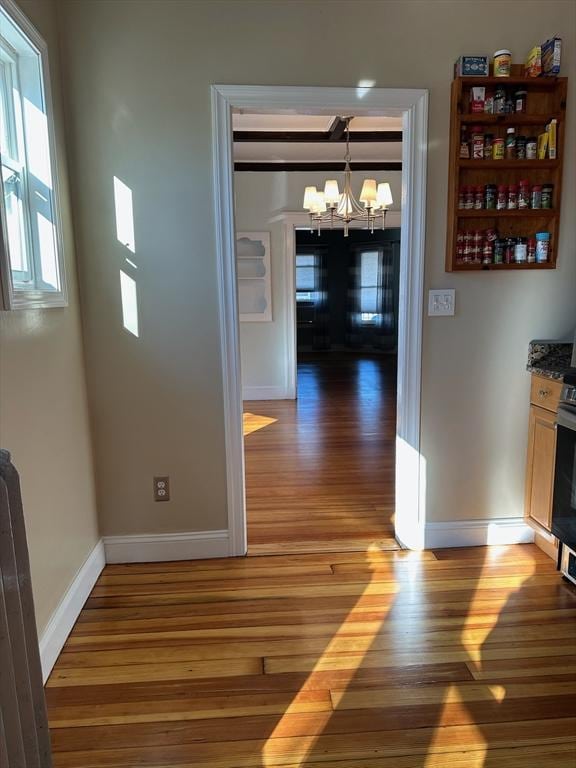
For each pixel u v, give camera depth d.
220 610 2.20
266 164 5.89
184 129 2.30
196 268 2.40
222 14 2.24
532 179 2.48
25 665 1.16
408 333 2.53
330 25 2.29
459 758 1.51
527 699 1.72
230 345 2.46
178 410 2.49
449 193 2.42
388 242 9.81
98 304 2.38
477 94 2.34
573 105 2.39
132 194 2.32
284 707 1.69
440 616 2.14
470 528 2.71
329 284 10.69
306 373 8.31
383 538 2.81
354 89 2.32
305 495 3.40
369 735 1.59
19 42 1.83
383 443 4.53
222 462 2.55
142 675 1.84
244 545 2.64
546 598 2.26
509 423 2.64
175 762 1.50
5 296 1.56
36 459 1.81
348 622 2.11
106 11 2.20
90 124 2.26
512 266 2.46
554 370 2.37
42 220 2.02
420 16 2.31
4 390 1.57
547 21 2.36
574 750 1.53
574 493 2.23
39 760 1.22
